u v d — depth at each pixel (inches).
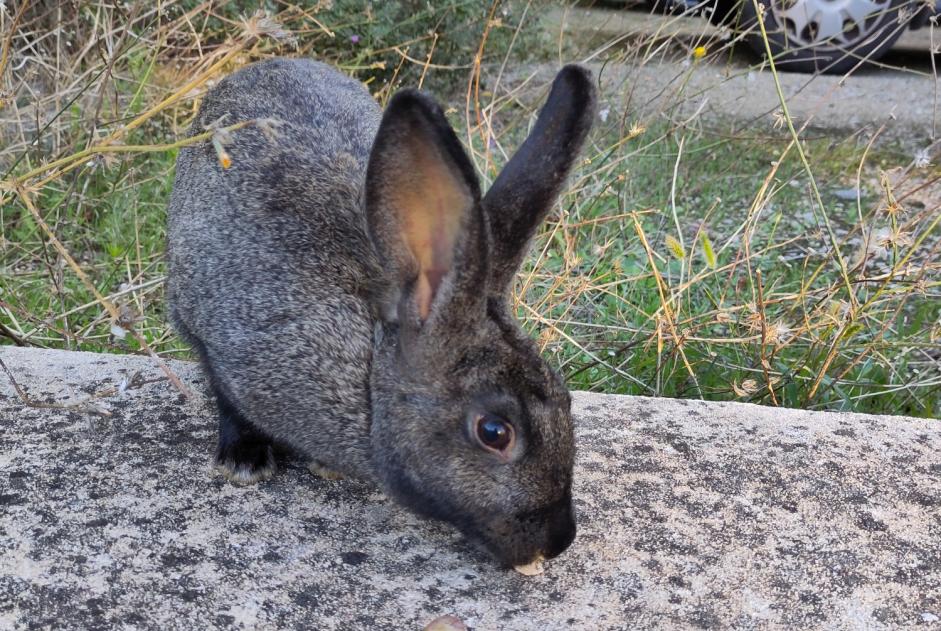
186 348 43.9
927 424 39.0
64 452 35.7
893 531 34.6
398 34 70.1
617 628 31.4
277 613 31.3
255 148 36.6
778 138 57.9
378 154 30.7
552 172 32.1
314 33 61.7
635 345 44.8
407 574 32.5
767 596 32.4
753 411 39.2
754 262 53.2
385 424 32.6
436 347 31.7
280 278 34.3
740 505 35.1
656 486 35.6
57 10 55.6
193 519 33.7
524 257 32.6
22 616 30.7
